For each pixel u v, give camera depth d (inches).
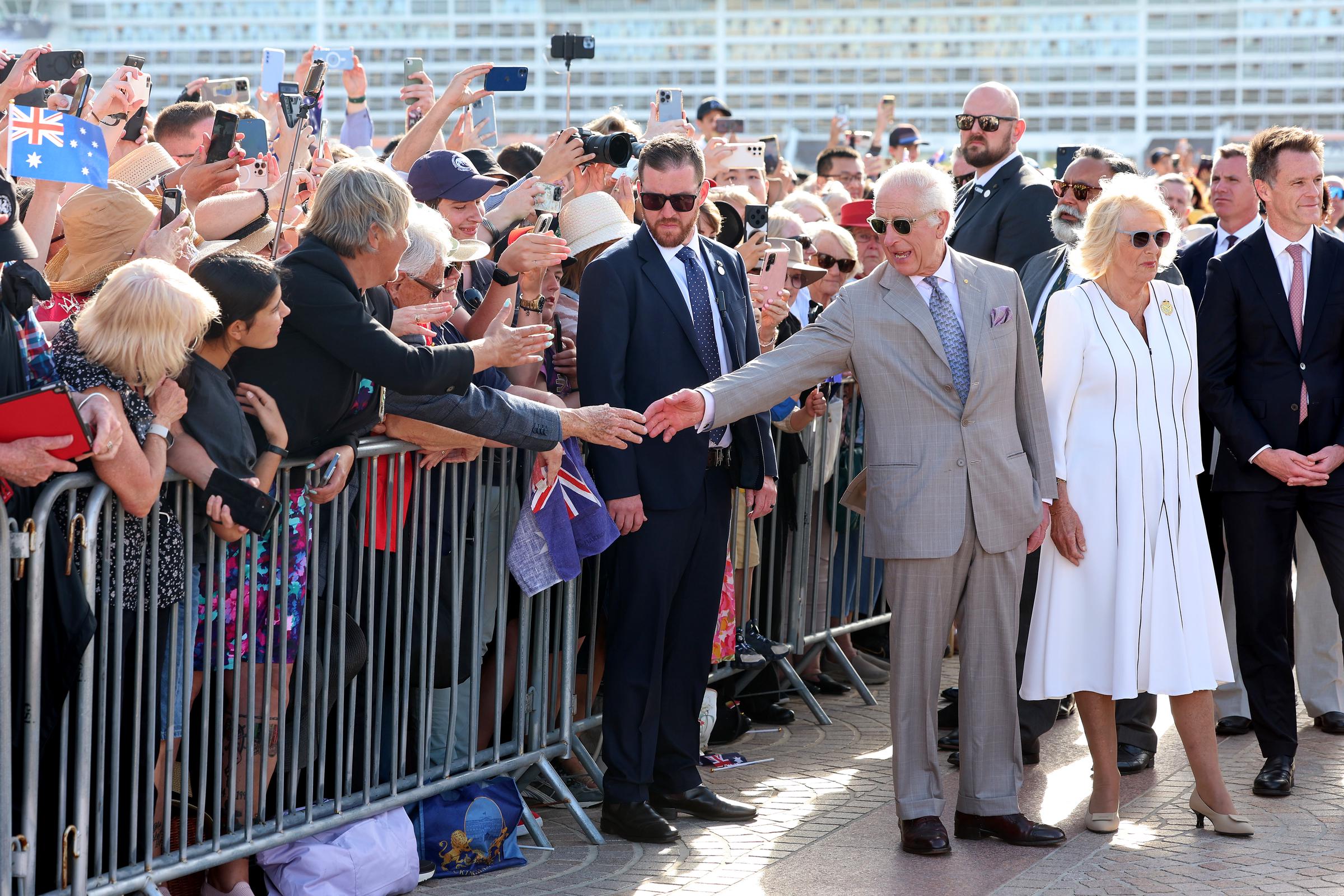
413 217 156.0
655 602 169.9
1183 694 165.8
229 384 133.7
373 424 145.9
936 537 160.6
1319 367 194.1
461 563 160.7
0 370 117.6
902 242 161.5
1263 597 189.2
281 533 139.9
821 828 172.2
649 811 169.0
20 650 118.1
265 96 216.8
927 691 164.6
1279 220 196.4
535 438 153.1
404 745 156.9
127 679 128.3
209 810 143.8
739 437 177.5
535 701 174.9
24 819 119.1
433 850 157.1
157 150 166.6
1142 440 169.9
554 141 184.4
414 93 230.2
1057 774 196.1
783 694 227.9
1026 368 168.1
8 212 117.7
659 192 170.7
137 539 125.6
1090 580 169.8
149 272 120.5
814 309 243.0
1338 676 217.0
